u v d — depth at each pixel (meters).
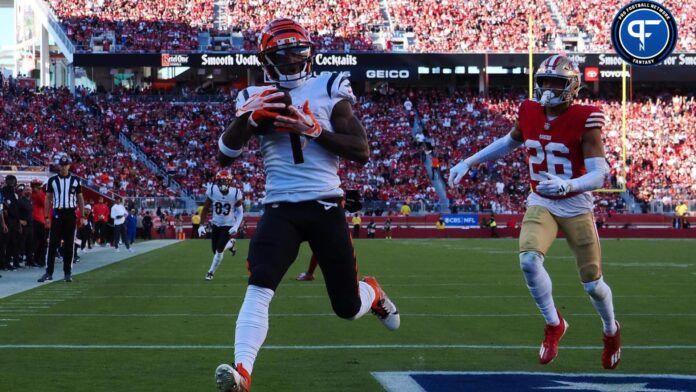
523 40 65.19
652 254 31.38
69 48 61.34
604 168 7.92
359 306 6.72
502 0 67.31
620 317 12.48
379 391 7.14
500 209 54.19
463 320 12.03
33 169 42.50
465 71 64.50
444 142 60.62
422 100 65.00
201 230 48.12
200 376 7.84
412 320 12.02
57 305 14.00
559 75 7.95
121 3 65.50
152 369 8.20
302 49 6.58
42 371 8.09
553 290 16.73
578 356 8.95
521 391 7.04
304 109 6.33
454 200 55.62
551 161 8.15
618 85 66.44
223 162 6.68
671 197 56.09
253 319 6.09
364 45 65.19
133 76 67.69
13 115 55.19
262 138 6.61
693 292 16.50
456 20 66.25
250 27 65.62
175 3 66.06
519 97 66.88
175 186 54.06
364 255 30.52
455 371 8.04
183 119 60.22
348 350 9.31
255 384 7.44
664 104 63.66
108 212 37.62
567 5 67.00
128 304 14.20
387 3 67.38
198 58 62.28
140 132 58.47
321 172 6.49
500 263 25.75
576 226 7.99
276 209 6.47
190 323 11.69
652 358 8.84
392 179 57.00
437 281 19.08
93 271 22.41
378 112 63.41
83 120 57.47
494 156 8.73
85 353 9.14
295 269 23.03
